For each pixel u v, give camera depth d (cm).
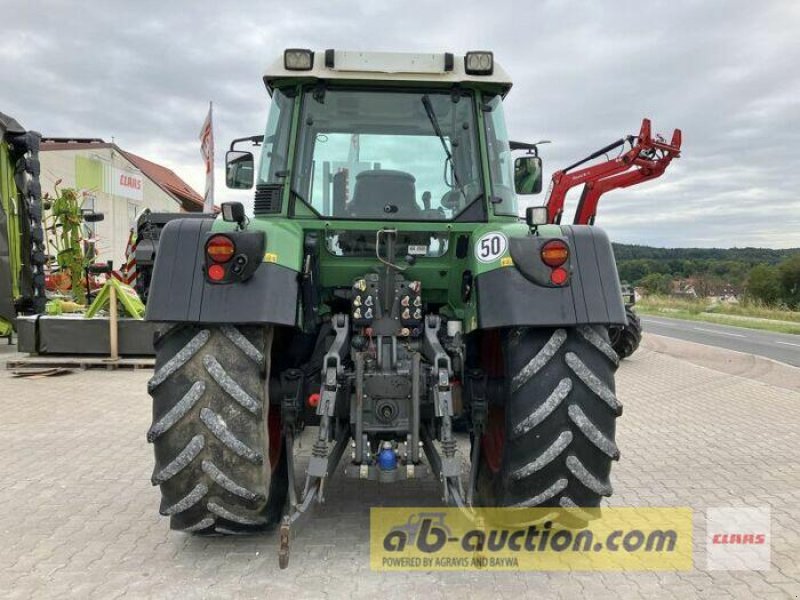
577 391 330
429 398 360
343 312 418
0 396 759
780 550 371
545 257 328
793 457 553
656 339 1678
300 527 335
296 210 401
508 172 421
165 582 326
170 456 324
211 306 320
